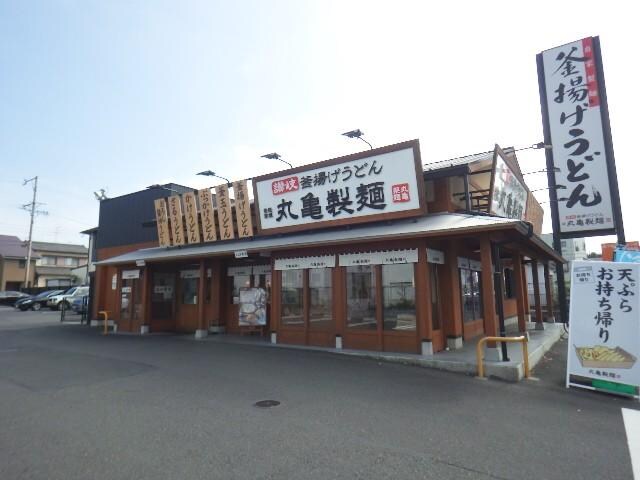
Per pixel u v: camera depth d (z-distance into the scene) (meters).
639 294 6.93
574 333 7.31
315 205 11.36
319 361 9.11
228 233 13.33
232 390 6.80
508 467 4.06
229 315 14.35
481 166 12.33
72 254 54.12
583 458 4.29
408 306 9.42
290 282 11.43
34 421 5.31
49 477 3.81
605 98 13.71
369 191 10.46
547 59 14.62
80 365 8.90
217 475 3.84
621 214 13.41
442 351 9.52
